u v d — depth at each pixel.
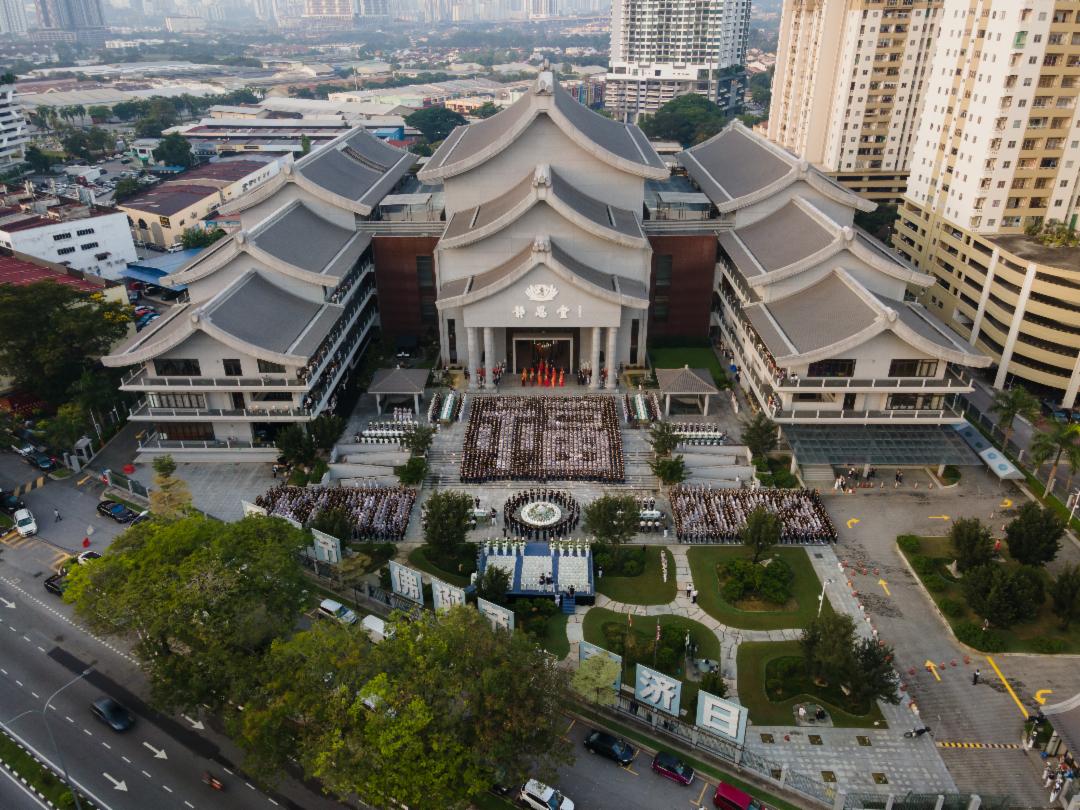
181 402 96.88
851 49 169.25
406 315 123.56
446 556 79.94
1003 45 111.19
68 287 112.38
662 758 58.62
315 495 87.88
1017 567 77.75
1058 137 114.50
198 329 91.44
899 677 66.69
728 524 83.69
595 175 115.94
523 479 92.50
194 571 60.50
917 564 78.94
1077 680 66.62
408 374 103.31
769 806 56.00
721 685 62.44
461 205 119.06
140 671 69.88
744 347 108.31
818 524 83.75
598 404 103.31
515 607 72.81
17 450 100.94
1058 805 56.19
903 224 145.25
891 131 177.25
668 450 91.06
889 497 90.44
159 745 62.56
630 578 77.94
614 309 103.88
